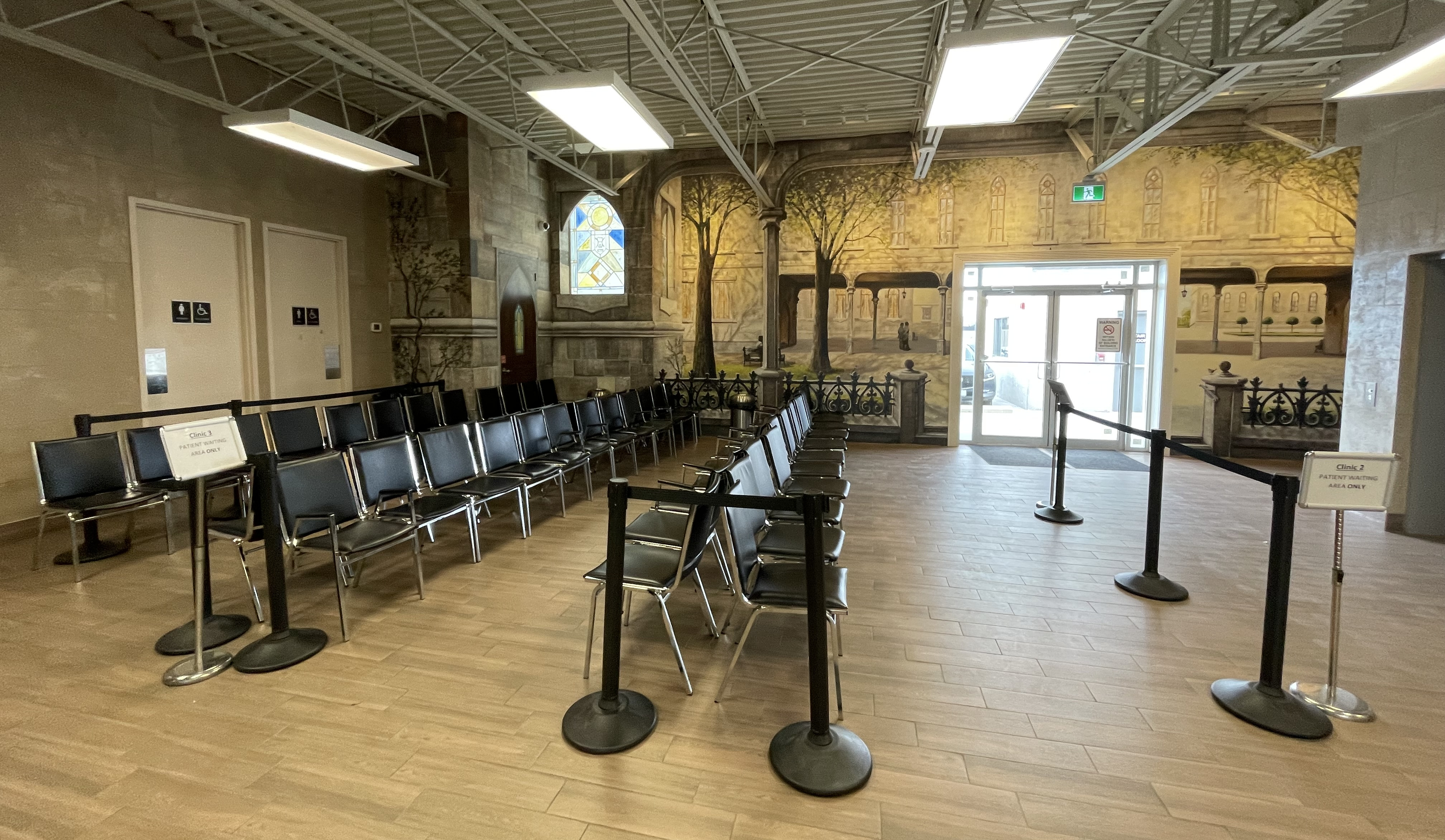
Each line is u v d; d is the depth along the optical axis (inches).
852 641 120.6
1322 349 284.5
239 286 235.6
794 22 204.7
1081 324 318.7
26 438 176.4
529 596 140.1
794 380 340.2
